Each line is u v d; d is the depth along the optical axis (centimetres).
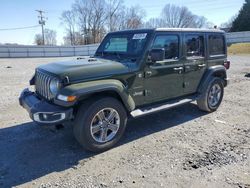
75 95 329
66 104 330
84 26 6094
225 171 320
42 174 320
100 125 371
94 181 303
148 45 414
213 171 321
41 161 353
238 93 769
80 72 352
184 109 592
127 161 350
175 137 431
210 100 560
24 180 307
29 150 386
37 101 377
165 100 476
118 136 392
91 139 362
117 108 382
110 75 375
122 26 5919
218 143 404
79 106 357
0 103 653
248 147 388
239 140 415
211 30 551
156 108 443
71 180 306
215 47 566
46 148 393
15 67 1745
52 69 373
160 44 436
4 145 403
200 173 316
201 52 530
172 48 461
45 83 373
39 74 405
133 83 407
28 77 1176
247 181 298
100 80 365
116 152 377
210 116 545
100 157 363
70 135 440
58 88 342
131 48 437
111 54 468
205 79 539
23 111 581
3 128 474
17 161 353
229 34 4206
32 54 3322
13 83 989
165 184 294
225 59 599
